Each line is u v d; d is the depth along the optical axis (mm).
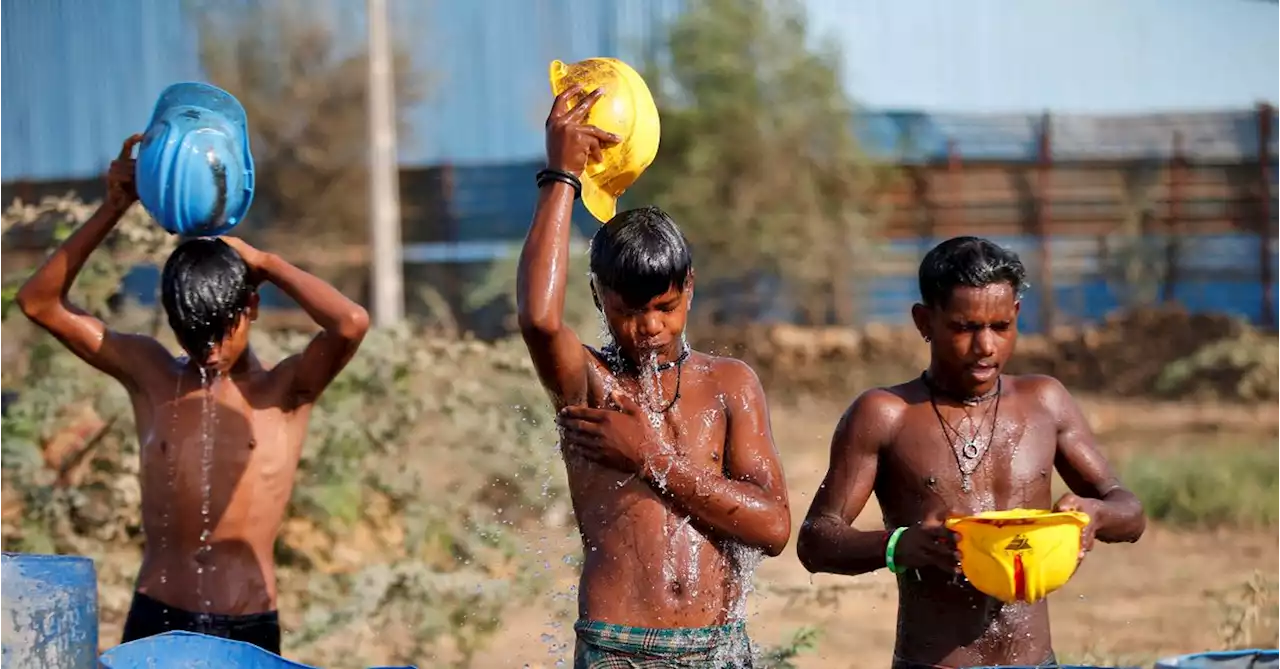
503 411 18422
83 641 8664
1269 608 16062
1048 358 37344
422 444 17984
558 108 8562
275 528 11320
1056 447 10102
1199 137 41875
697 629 8461
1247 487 23344
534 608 16266
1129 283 41062
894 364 37000
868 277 41562
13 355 18375
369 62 31828
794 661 14773
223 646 8539
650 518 8562
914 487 9852
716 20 41562
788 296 41344
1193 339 37312
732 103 40750
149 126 10680
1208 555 20375
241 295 11031
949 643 9609
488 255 40406
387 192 31703
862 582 16656
